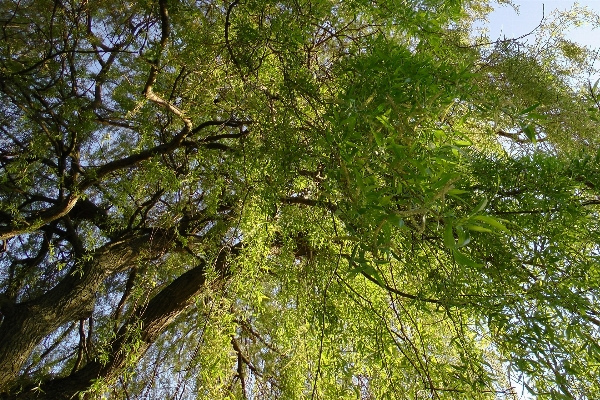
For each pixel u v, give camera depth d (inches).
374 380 110.6
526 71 97.9
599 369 75.3
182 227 148.4
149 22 145.7
